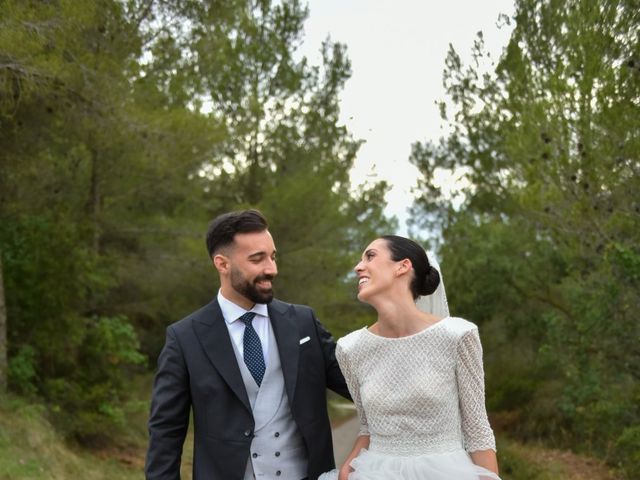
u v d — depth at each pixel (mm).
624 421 9836
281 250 16328
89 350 11484
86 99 9547
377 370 2791
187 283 15203
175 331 3162
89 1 8836
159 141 10414
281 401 3102
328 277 17188
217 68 13992
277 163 17188
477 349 2730
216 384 3051
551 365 14281
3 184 11266
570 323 10805
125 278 14766
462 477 2609
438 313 3162
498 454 13133
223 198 16969
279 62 16828
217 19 11820
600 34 7594
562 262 12883
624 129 7285
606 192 7746
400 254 2805
